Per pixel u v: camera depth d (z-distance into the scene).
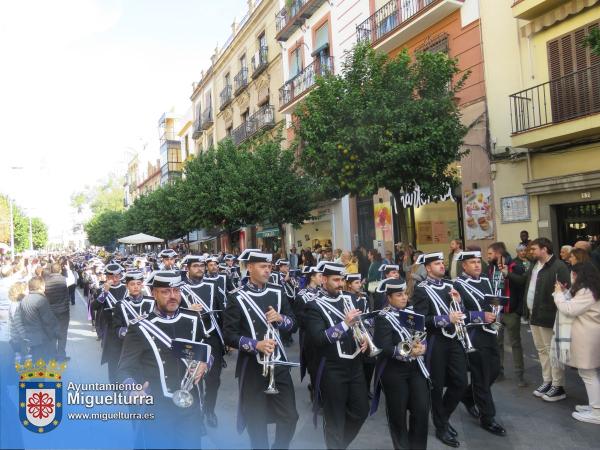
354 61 10.03
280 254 16.09
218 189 19.12
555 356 5.47
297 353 8.88
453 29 12.88
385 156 8.96
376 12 15.20
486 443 4.75
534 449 4.56
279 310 4.38
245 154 18.83
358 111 9.34
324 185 10.20
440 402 4.81
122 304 5.81
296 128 11.16
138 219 37.44
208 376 5.42
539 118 10.28
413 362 4.25
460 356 4.85
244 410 4.11
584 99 9.65
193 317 3.85
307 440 4.53
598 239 9.88
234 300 4.30
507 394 6.08
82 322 14.32
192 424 3.54
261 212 15.57
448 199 13.30
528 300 6.16
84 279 21.62
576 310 5.11
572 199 10.04
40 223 56.22
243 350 4.08
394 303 4.40
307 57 20.23
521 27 11.08
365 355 4.64
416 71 9.79
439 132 8.93
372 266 10.45
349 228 17.73
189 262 6.31
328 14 18.61
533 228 10.86
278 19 22.81
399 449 4.21
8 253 32.53
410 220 14.69
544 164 10.65
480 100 12.11
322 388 4.15
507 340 8.70
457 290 5.28
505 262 6.66
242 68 27.39
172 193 29.11
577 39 9.95
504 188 11.49
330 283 4.45
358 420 4.16
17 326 6.89
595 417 5.09
